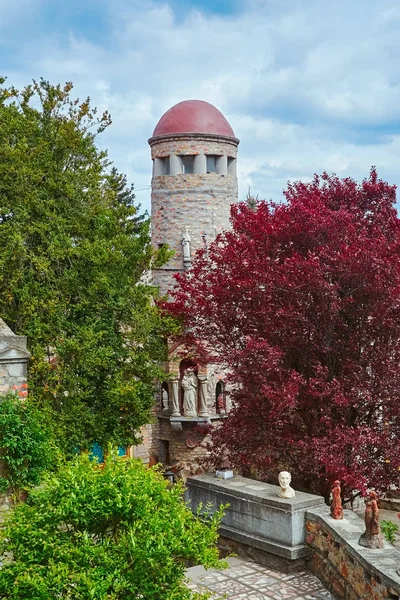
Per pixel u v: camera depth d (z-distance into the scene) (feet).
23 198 61.46
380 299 50.24
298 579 41.70
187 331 62.80
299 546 43.21
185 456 97.35
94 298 61.87
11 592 26.27
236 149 104.06
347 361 51.42
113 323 63.26
